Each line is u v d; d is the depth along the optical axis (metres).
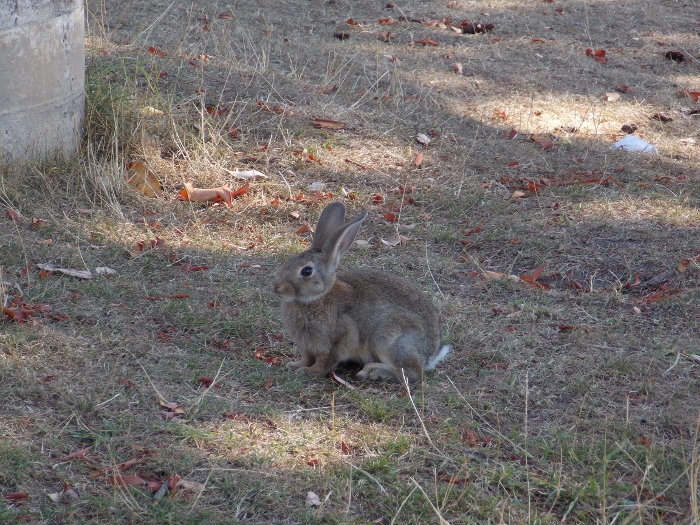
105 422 6.98
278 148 13.43
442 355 8.60
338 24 20.30
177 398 7.52
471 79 17.42
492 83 17.33
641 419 7.81
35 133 11.32
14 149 11.12
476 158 14.09
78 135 12.15
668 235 11.70
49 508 5.95
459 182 13.17
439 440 7.27
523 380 8.38
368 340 8.26
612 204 12.62
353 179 12.93
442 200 12.49
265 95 14.93
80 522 5.86
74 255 9.84
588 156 14.39
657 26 22.08
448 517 6.32
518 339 9.14
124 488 6.21
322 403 7.79
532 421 7.73
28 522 5.79
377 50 17.73
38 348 7.88
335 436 7.21
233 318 9.04
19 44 10.70
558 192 13.00
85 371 7.70
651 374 8.59
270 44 17.77
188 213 11.55
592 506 6.58
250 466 6.69
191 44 16.94
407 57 18.34
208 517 6.05
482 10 22.45
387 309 8.23
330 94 15.55
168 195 11.96
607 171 13.83
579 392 8.21
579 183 13.25
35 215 10.69
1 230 10.21
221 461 6.68
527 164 13.95
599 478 6.88
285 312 8.29
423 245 11.27
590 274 10.79
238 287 9.73
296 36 18.92
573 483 6.80
